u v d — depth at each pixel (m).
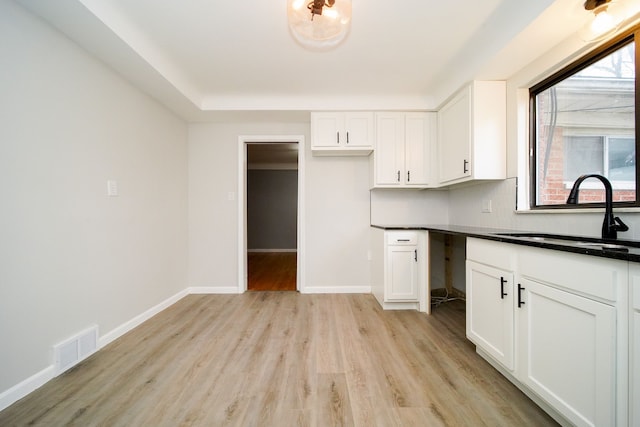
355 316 2.71
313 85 2.90
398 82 2.84
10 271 1.48
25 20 1.56
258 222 7.38
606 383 1.04
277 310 2.89
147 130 2.70
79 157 1.92
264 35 2.07
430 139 3.20
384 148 3.18
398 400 1.48
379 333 2.32
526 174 2.27
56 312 1.74
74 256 1.87
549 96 2.13
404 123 3.19
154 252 2.80
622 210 1.50
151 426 1.30
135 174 2.52
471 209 2.98
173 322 2.57
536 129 2.24
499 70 2.23
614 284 1.02
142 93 2.62
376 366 1.81
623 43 1.57
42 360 1.64
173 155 3.19
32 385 1.56
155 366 1.82
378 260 3.11
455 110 2.73
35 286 1.61
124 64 2.16
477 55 2.23
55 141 1.74
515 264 1.52
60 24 1.70
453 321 2.58
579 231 1.74
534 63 2.08
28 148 1.58
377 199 3.55
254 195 7.37
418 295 2.87
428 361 1.87
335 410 1.41
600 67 1.73
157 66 2.26
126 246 2.39
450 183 2.87
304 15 1.72
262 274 4.66
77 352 1.85
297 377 1.69
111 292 2.21
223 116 3.34
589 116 1.81
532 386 1.40
